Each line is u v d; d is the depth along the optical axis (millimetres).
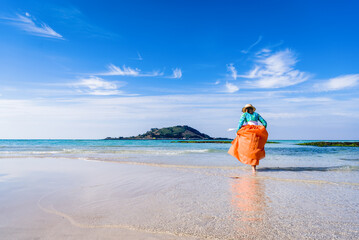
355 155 13359
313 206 3473
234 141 7586
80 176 6070
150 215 3029
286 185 4984
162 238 2326
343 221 2861
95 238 2303
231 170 7188
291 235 2441
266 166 8164
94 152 15180
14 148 20922
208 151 16656
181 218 2924
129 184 5070
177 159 10570
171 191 4426
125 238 2311
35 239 2268
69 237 2320
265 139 6852
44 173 6555
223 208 3357
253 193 4266
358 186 4867
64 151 15891
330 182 5238
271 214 3105
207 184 5086
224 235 2422
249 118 7250
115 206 3434
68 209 3266
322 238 2377
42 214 3041
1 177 5930
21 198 3865
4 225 2643
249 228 2619
